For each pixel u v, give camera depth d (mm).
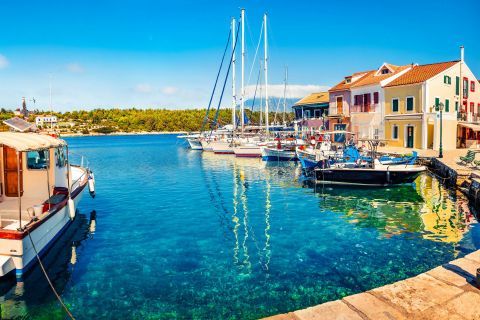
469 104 41438
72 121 164500
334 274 10211
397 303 6598
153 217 16812
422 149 36000
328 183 23391
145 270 10703
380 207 17859
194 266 10977
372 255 11531
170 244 12992
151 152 59844
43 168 13289
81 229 14922
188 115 161500
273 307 8555
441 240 12750
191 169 34969
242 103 45125
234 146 46750
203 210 18062
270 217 16453
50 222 11562
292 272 10406
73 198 14258
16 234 9430
